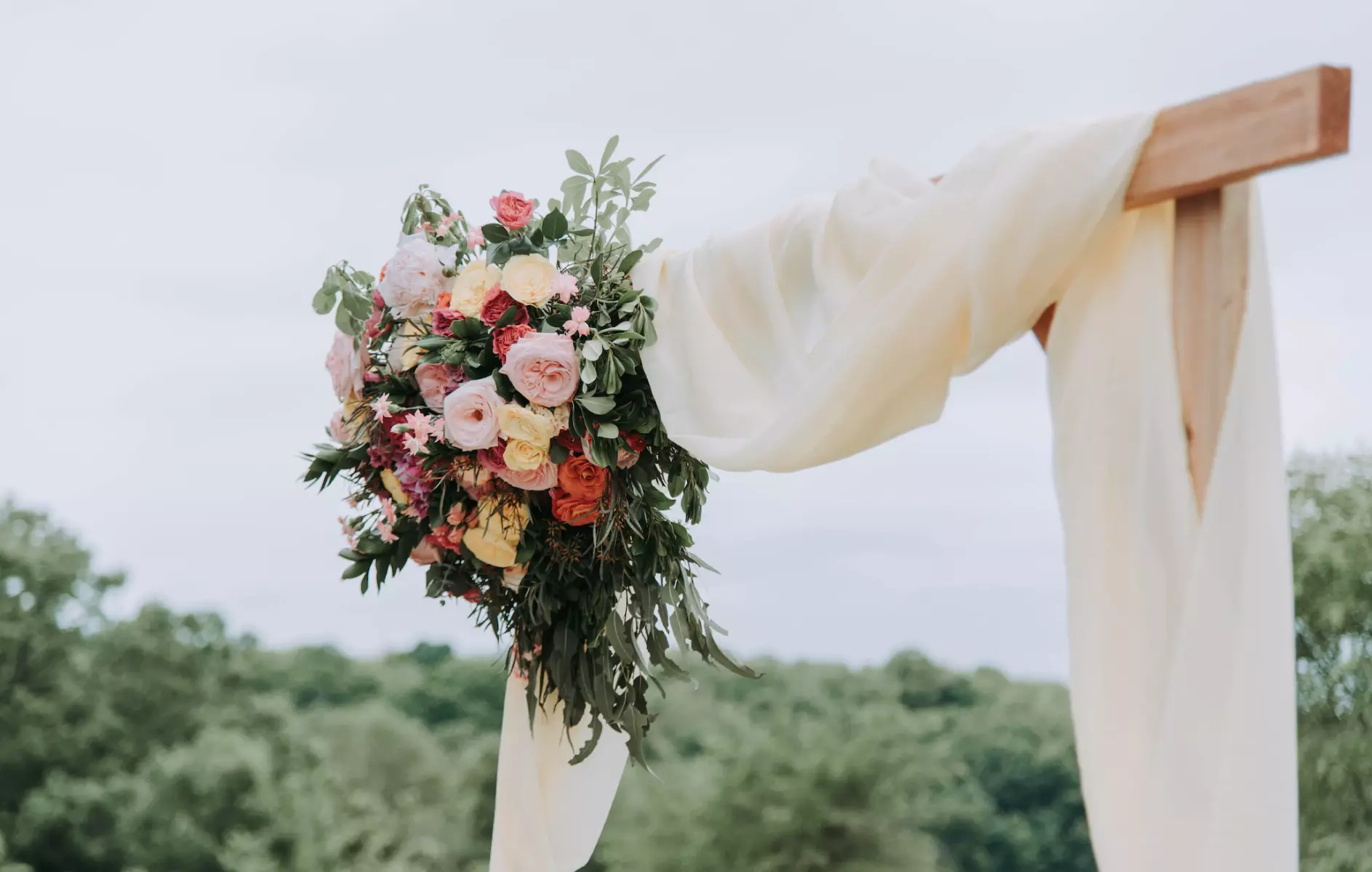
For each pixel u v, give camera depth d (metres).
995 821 25.98
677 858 21.53
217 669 23.55
